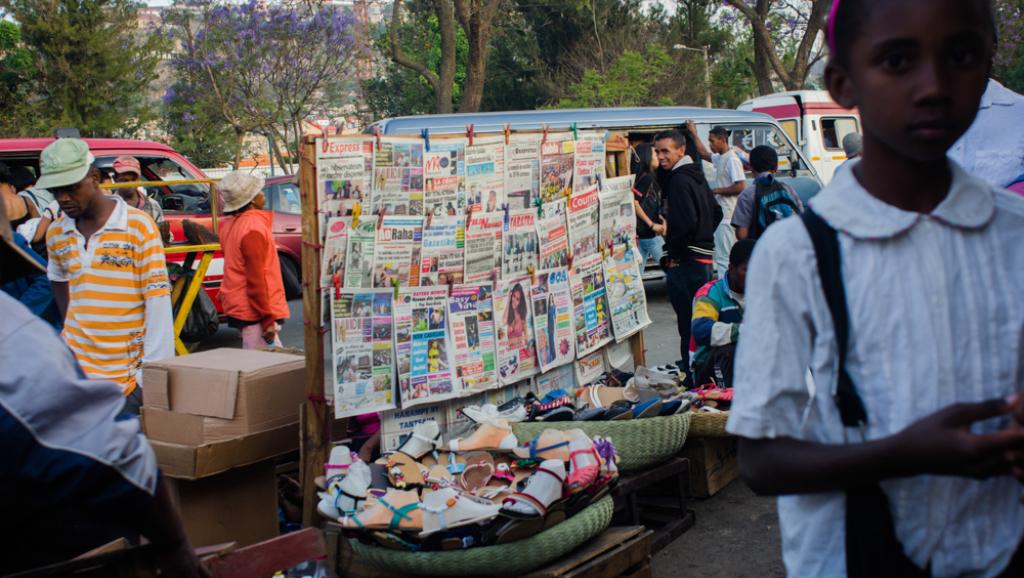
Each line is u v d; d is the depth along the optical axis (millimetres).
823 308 1295
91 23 29250
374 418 4430
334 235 3750
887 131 1234
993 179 3486
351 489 3430
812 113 15719
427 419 4160
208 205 9812
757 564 3914
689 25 36500
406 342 4012
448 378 4156
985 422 1273
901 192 1281
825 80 1365
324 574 3244
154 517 1675
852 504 1311
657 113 10875
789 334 1306
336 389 3787
